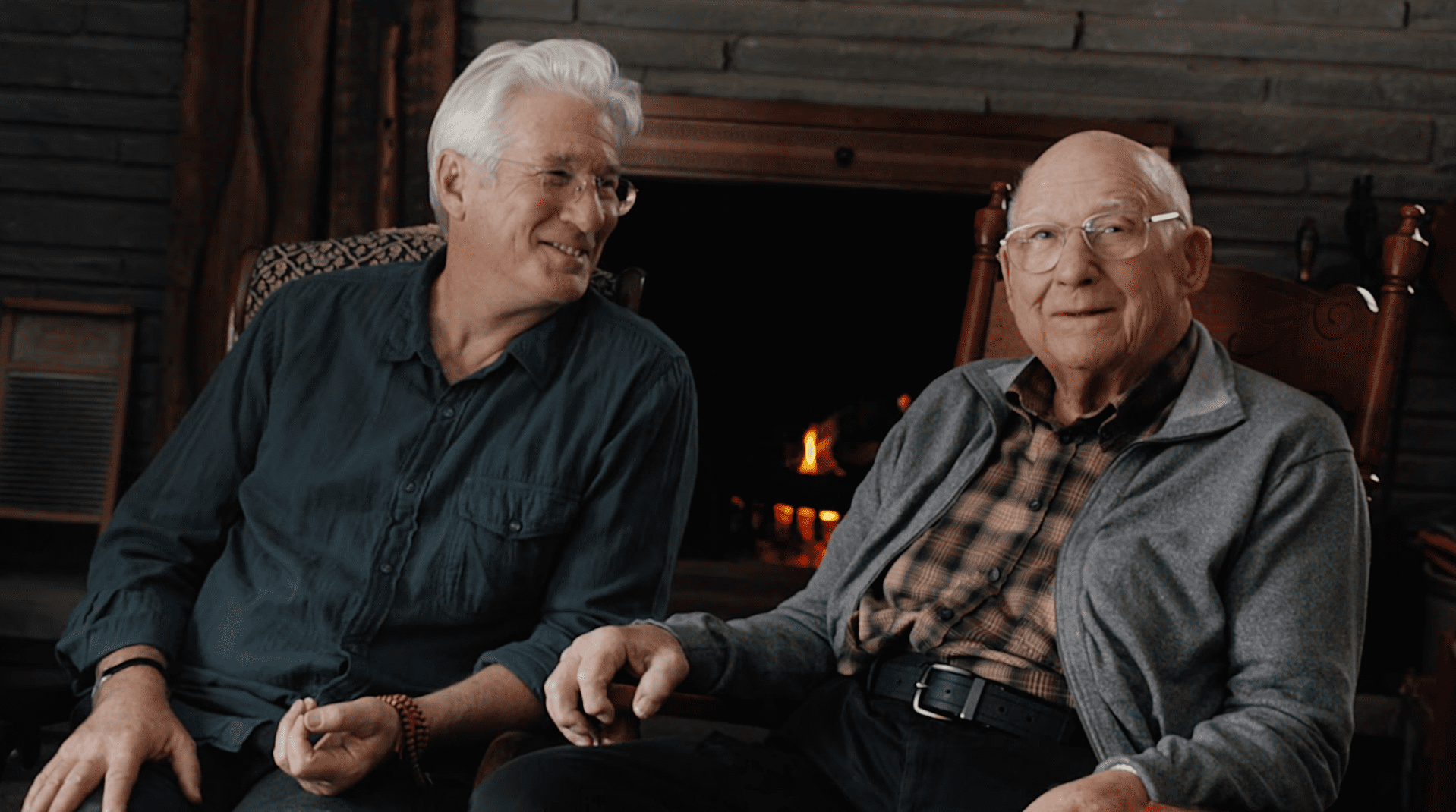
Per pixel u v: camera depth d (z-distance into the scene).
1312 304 1.82
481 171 1.51
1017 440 1.57
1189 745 1.26
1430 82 3.05
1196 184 3.10
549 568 1.56
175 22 3.10
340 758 1.31
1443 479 3.10
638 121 1.60
